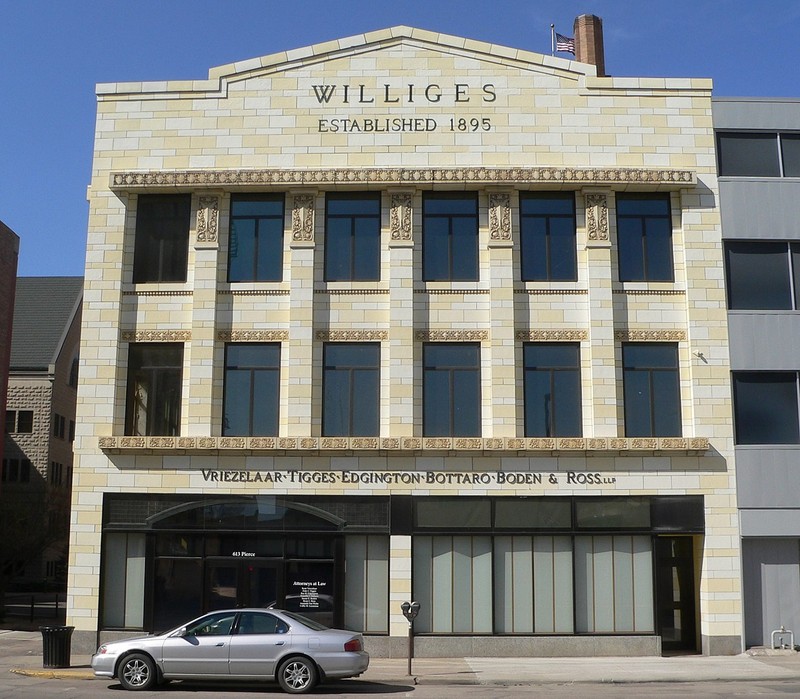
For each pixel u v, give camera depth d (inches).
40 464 2060.8
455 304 1043.3
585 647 984.9
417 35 1085.1
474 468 1009.5
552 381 1035.3
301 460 1013.8
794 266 1050.7
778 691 735.7
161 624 994.1
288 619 738.2
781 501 1007.0
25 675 834.8
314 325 1041.5
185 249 1065.5
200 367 1027.9
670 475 1010.1
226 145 1072.2
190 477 1013.8
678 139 1066.7
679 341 1039.6
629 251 1058.1
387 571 1002.7
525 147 1064.2
